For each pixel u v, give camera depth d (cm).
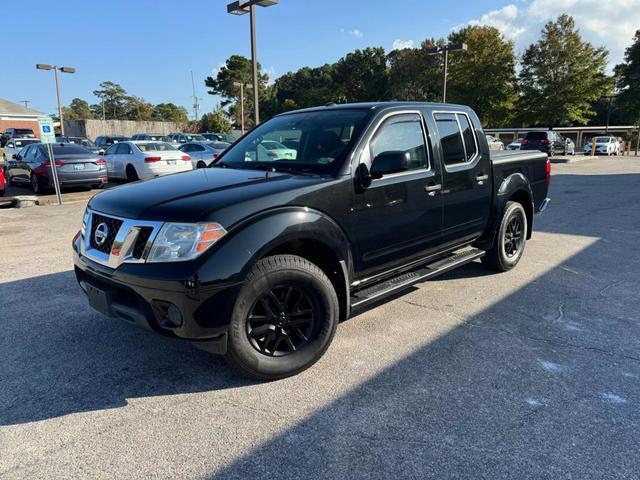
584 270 567
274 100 7831
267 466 239
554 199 1178
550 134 3272
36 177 1356
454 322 416
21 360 351
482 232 507
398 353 358
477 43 4706
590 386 310
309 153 380
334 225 334
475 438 258
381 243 375
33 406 293
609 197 1209
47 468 238
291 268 309
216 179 349
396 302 465
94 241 323
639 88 5553
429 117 425
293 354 325
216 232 281
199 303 276
